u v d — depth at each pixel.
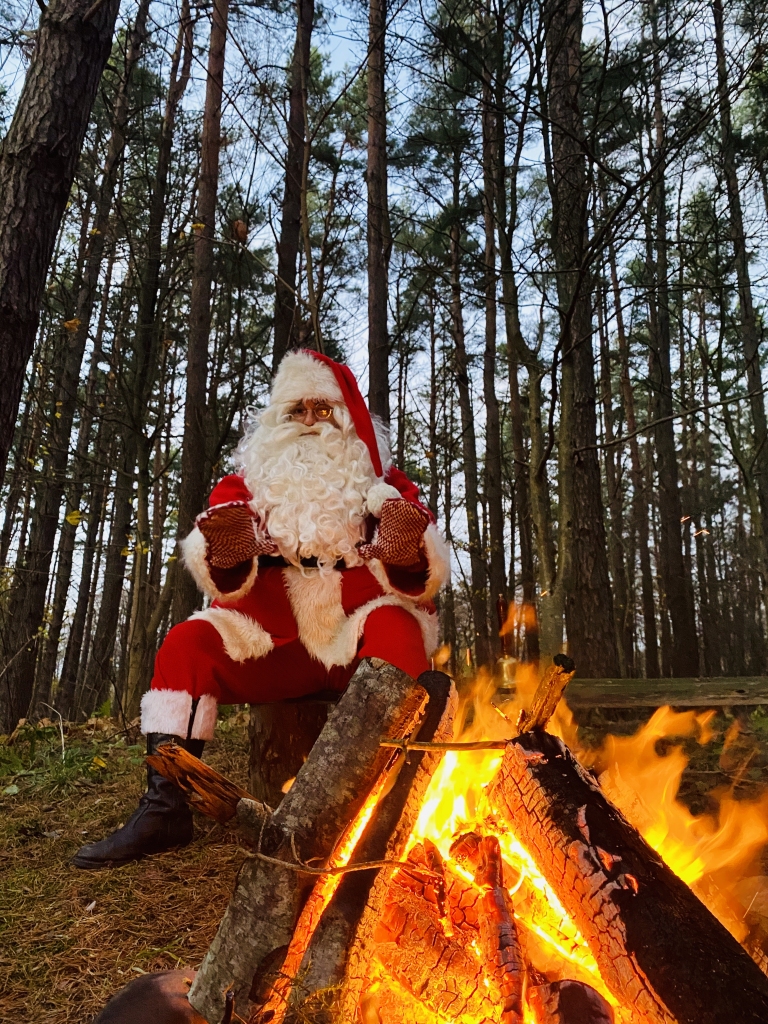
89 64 3.31
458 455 17.56
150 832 2.55
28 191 3.16
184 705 2.46
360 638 2.35
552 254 4.61
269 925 1.31
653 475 20.81
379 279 6.76
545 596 4.07
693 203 7.31
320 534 2.38
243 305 11.73
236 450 2.71
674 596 12.91
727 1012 1.02
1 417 3.06
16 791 3.45
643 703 3.90
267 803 2.73
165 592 7.44
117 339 8.69
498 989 1.29
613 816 1.31
